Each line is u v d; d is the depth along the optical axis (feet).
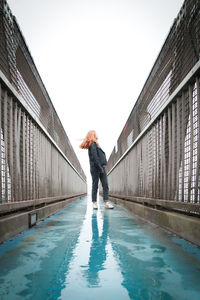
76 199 34.94
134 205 14.42
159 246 5.92
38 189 11.20
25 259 4.90
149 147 11.91
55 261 4.76
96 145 17.65
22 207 8.48
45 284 3.63
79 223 10.09
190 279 3.80
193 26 6.35
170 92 8.53
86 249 5.68
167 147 9.14
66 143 23.21
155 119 10.30
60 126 18.79
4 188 6.90
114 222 10.41
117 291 3.38
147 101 12.12
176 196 7.80
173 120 8.21
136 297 3.18
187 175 7.14
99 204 24.94
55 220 11.14
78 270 4.24
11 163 7.43
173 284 3.60
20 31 7.57
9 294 3.28
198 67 5.85
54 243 6.32
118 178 25.79
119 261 4.75
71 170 28.04
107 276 3.94
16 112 8.03
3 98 6.98
